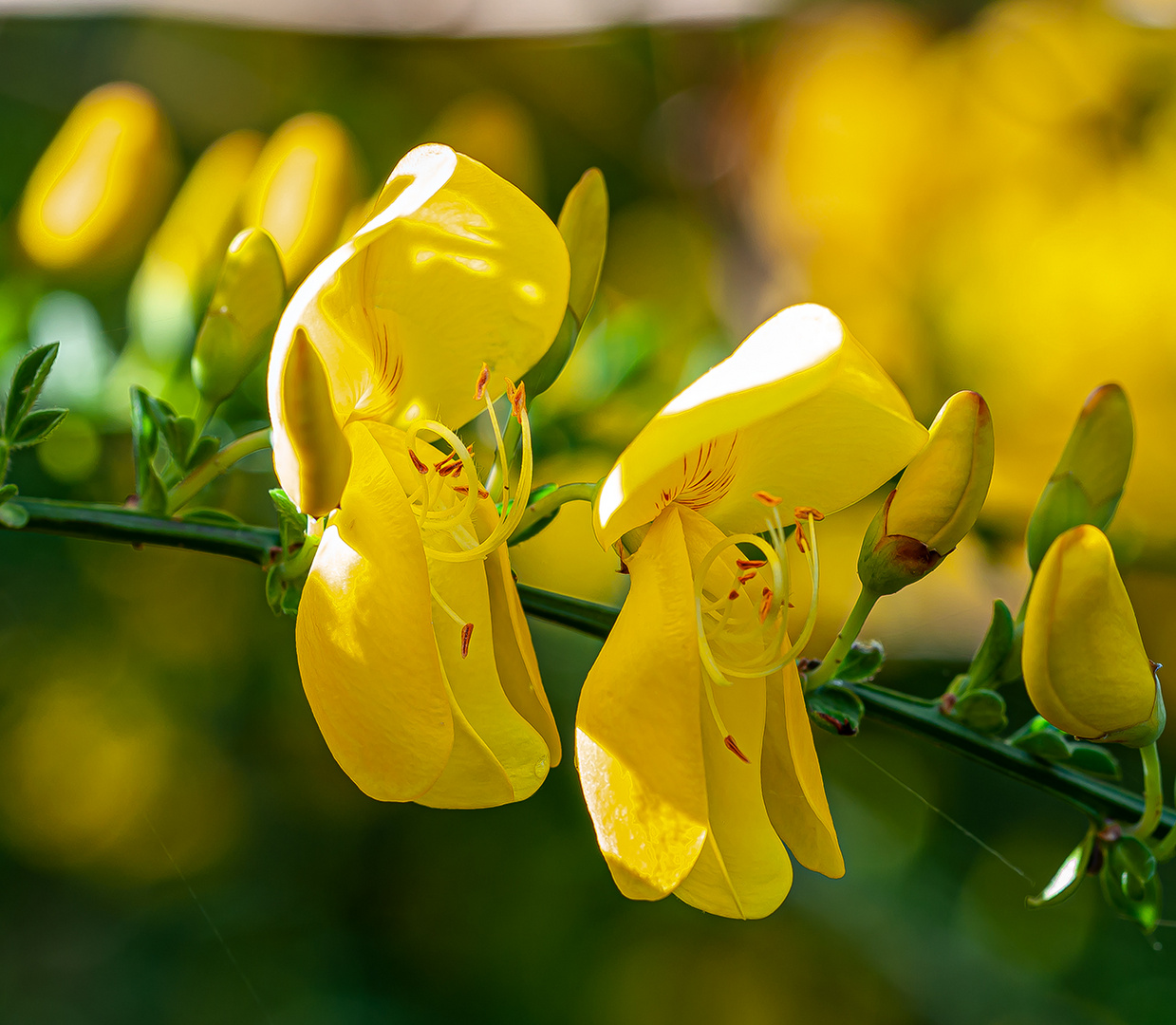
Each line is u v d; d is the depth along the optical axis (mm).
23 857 349
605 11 300
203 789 350
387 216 208
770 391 207
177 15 280
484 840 352
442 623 218
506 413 270
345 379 217
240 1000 340
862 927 371
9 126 362
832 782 371
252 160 273
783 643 218
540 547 331
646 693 213
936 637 352
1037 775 232
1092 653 217
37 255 279
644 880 212
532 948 345
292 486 209
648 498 216
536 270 218
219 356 231
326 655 212
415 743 211
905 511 222
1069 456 232
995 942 377
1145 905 230
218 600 338
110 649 335
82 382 270
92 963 344
